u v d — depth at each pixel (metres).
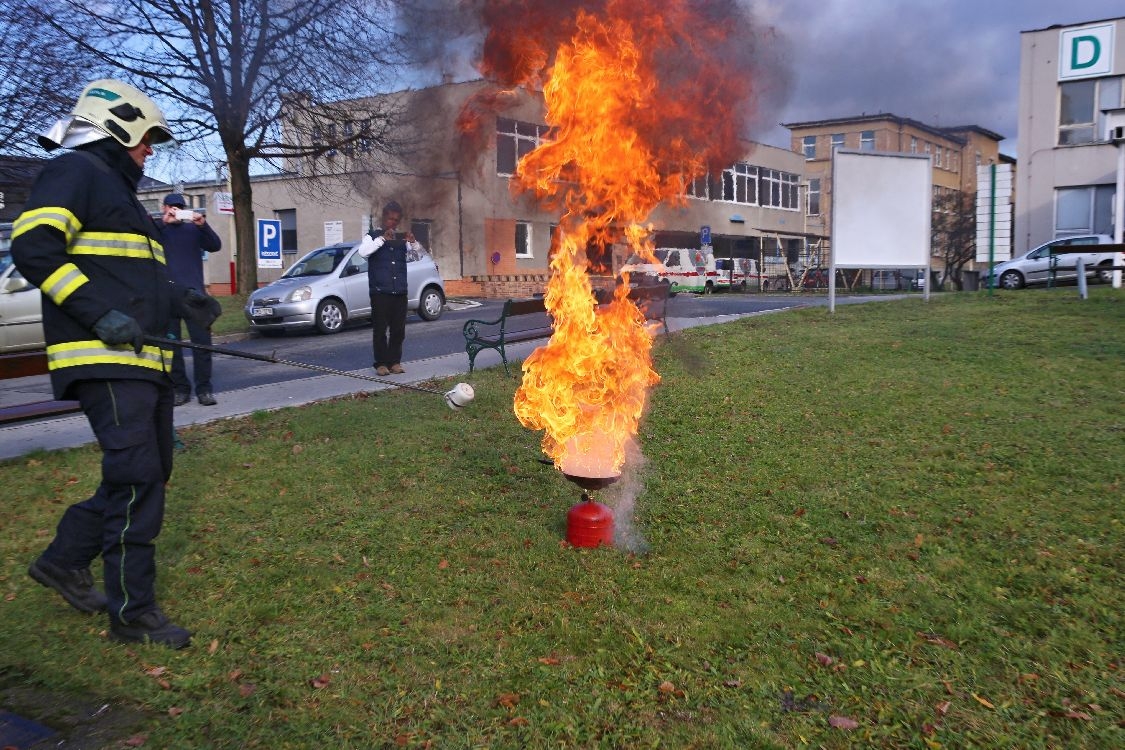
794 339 10.70
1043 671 3.17
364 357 11.27
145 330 3.44
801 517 4.77
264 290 14.83
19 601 3.77
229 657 3.30
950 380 8.05
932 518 4.67
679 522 4.73
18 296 11.55
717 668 3.21
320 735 2.79
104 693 3.05
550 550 4.32
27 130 17.55
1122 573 3.93
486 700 2.99
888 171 13.69
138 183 3.66
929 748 2.73
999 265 24.91
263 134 18.75
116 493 3.36
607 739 2.76
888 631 3.46
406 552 4.31
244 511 4.89
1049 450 5.75
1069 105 27.28
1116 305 12.91
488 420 6.91
